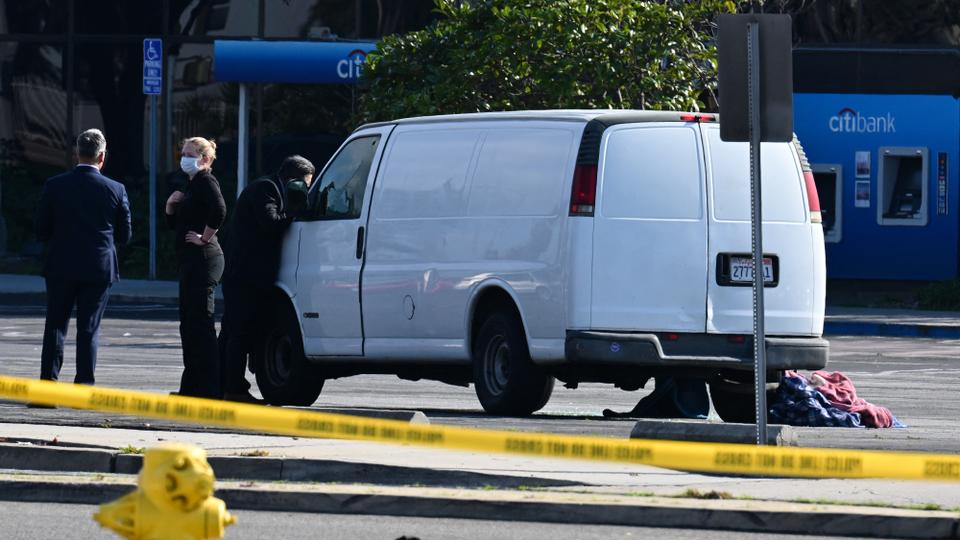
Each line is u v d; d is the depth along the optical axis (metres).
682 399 44.06
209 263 41.97
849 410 42.53
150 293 92.44
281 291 46.97
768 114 32.59
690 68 78.12
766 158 42.28
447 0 82.38
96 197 42.69
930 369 66.62
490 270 42.09
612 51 76.81
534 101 78.44
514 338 41.88
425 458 31.48
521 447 21.08
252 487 28.39
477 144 43.22
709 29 85.69
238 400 44.25
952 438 38.00
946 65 99.19
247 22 103.88
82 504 28.53
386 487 28.94
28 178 106.44
